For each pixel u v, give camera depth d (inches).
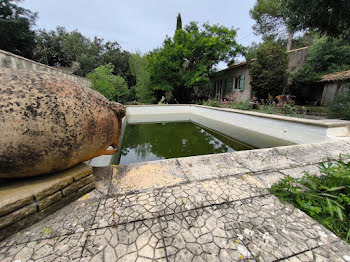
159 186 49.4
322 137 111.6
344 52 285.6
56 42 602.5
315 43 313.6
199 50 385.4
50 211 36.3
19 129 30.4
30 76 34.8
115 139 55.5
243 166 63.4
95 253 28.5
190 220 36.4
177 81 437.7
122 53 724.0
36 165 34.4
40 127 32.3
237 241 31.2
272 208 40.7
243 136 171.3
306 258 28.2
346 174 43.9
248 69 323.3
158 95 504.1
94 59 620.1
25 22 406.9
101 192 45.6
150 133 203.3
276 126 152.2
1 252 28.1
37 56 537.6
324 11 140.4
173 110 389.4
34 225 33.5
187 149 141.1
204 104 378.3
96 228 33.7
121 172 56.5
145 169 59.0
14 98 30.5
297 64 335.3
